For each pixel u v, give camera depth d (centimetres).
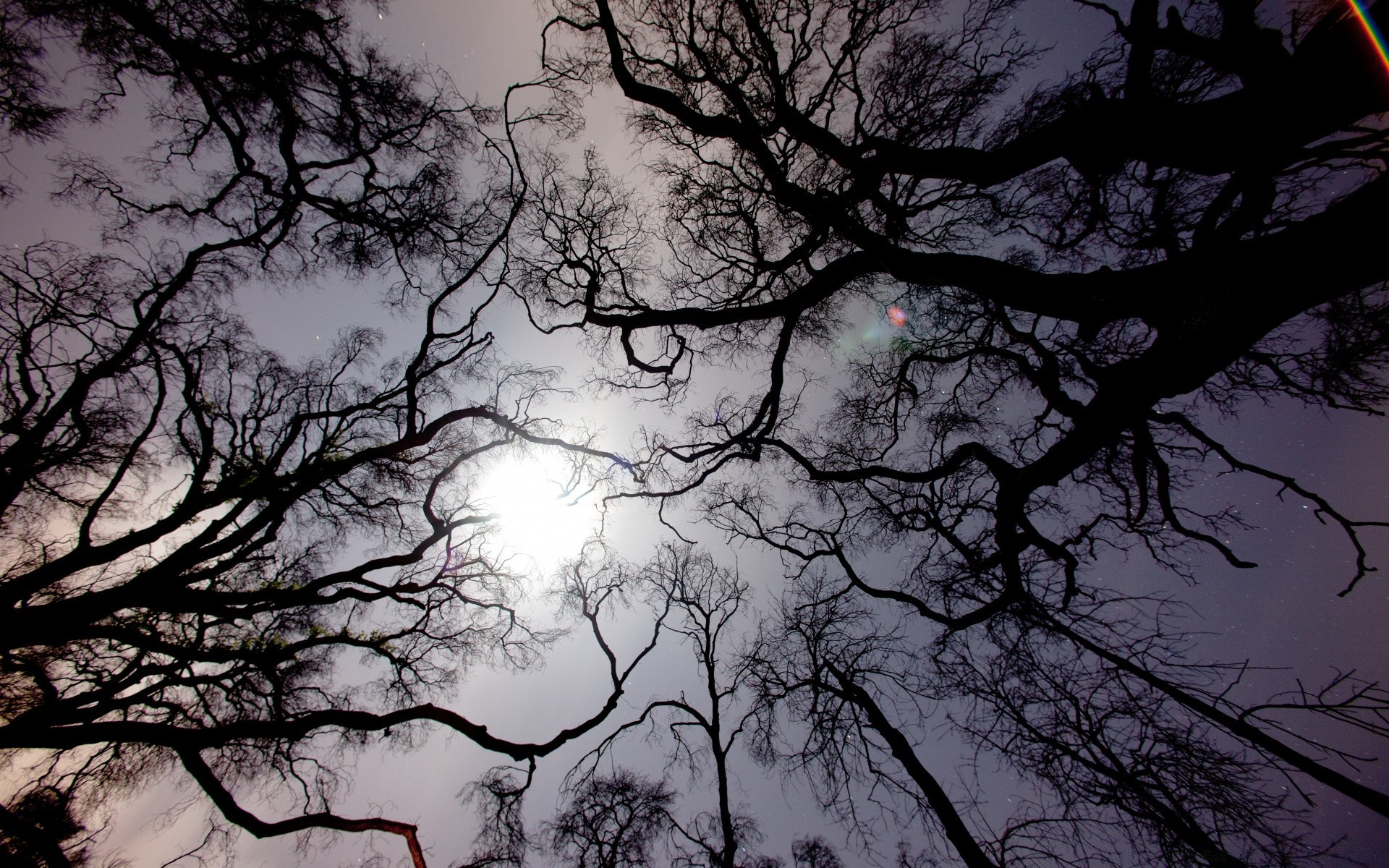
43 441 682
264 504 827
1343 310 477
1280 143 427
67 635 591
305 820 628
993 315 752
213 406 803
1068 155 573
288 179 744
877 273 812
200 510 707
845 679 810
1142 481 625
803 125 707
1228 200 484
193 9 627
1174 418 603
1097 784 553
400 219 845
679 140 841
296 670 834
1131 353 665
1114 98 534
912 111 711
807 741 807
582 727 822
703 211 868
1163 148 508
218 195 754
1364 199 344
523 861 763
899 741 721
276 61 658
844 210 693
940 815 620
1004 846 584
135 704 671
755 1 718
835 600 885
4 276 674
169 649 675
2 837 578
